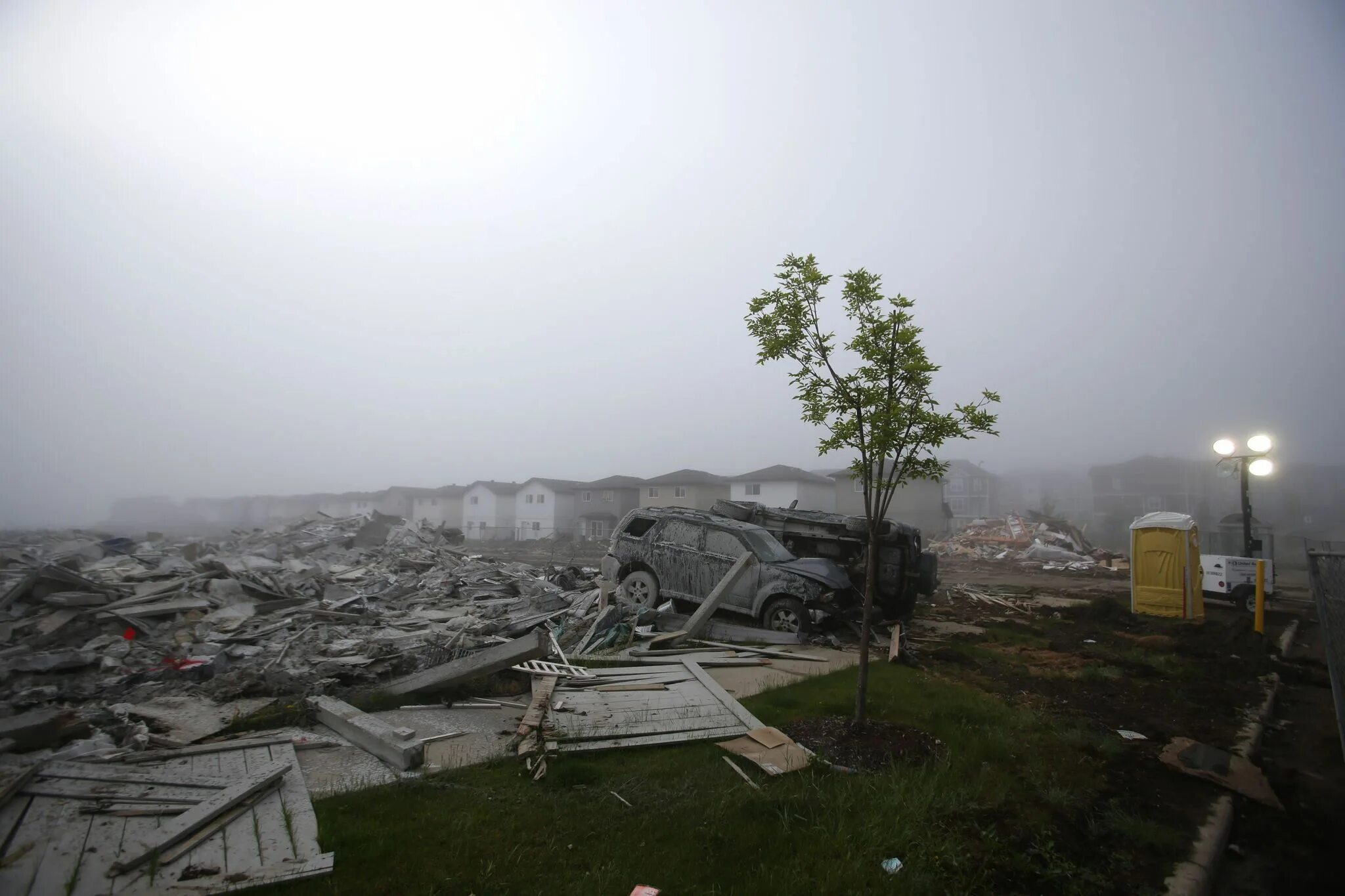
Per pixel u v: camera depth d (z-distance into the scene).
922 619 14.13
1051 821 4.55
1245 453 16.20
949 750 5.64
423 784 4.71
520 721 6.30
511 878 3.59
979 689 8.08
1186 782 5.45
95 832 3.68
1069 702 7.59
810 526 13.80
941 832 4.23
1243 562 15.55
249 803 4.16
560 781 4.85
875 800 4.54
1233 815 4.96
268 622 10.55
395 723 6.14
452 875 3.59
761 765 5.15
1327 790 5.52
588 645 9.60
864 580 12.83
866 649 6.14
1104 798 5.04
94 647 8.51
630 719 6.16
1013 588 20.16
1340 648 4.88
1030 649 10.80
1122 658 9.79
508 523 58.97
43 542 20.95
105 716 5.77
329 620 11.20
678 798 4.61
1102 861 4.14
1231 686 8.41
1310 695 8.35
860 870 3.75
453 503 62.44
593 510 56.53
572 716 6.14
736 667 8.85
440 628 11.23
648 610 10.45
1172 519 13.66
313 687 6.96
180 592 10.70
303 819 4.03
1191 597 13.29
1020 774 5.30
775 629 10.65
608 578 12.34
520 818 4.27
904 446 5.96
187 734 5.58
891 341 5.80
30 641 8.47
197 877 3.37
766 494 49.72
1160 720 7.01
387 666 8.16
